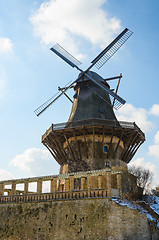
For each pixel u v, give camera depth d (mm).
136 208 25234
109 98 43469
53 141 40156
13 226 31344
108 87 44250
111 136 37375
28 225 30094
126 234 24141
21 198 31969
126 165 40938
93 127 36438
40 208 29922
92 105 40969
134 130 37656
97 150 37938
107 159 37906
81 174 28812
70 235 26703
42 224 29016
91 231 25703
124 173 34312
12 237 30859
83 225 26344
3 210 33188
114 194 26578
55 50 44500
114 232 24578
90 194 27125
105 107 41781
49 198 29719
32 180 32125
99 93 42250
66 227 27250
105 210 25641
